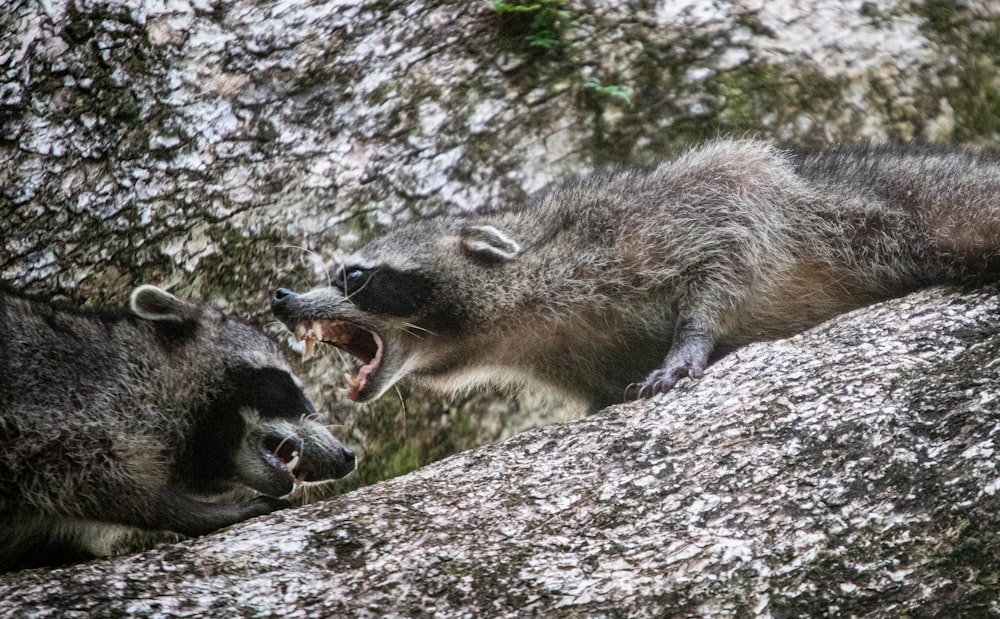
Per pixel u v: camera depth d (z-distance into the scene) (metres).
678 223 10.52
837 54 13.95
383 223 13.05
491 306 10.77
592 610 6.46
